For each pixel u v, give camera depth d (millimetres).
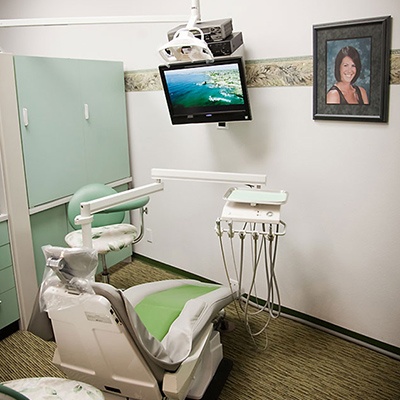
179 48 2156
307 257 2824
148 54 3404
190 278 3623
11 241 2803
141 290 2424
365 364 2508
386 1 2174
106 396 1958
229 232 2299
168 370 1813
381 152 2354
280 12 2590
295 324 2936
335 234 2650
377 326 2594
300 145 2686
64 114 3074
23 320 2926
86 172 3340
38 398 1470
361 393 2275
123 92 3623
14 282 2861
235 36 2619
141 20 2580
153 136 3580
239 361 2547
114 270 3818
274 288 3055
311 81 2543
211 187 3250
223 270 3357
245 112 2732
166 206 3633
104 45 3701
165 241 3736
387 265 2469
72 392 1502
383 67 2227
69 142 3145
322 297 2812
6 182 2711
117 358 1733
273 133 2799
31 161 2854
